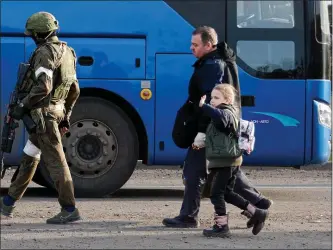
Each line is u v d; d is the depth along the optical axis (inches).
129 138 1176.8
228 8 1183.6
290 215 1013.8
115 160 1177.4
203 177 884.0
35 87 851.4
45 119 868.0
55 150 882.1
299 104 1189.1
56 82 869.8
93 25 1169.4
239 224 932.0
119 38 1173.7
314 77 1189.7
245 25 1185.4
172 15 1178.0
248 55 1187.3
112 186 1177.4
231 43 1184.2
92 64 1168.2
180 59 1178.0
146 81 1175.0
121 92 1170.6
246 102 1183.6
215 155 807.7
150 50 1175.6
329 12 1205.1
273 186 1401.3
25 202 1126.4
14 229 868.0
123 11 1173.7
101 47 1168.8
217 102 809.5
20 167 913.5
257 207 880.3
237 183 877.8
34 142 902.4
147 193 1288.1
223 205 831.1
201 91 853.2
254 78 1185.4
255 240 824.9
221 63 852.0
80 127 1168.8
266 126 1186.6
